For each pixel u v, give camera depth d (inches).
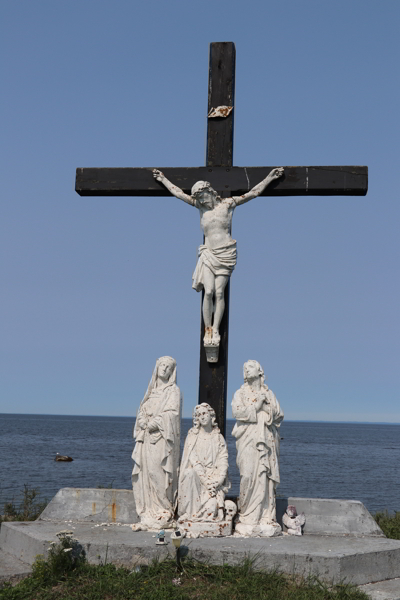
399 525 509.4
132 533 391.5
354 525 411.5
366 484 1275.8
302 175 450.6
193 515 391.5
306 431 6963.6
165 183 461.7
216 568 345.4
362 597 320.5
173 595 316.2
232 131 466.9
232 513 398.9
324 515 416.8
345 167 447.8
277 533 398.6
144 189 468.4
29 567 361.7
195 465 401.1
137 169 470.6
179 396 420.2
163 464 408.8
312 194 456.8
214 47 471.2
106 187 471.5
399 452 2819.9
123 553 359.3
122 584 327.0
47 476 1256.2
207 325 441.4
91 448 2332.7
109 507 432.5
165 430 410.0
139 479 412.5
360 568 348.5
